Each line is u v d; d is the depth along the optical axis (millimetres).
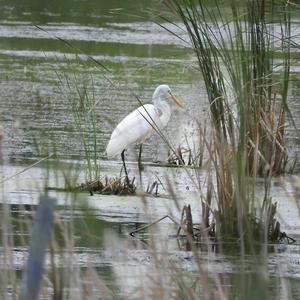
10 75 27547
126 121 17812
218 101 12609
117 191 15375
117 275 9508
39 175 14797
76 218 11984
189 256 11336
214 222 12492
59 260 8781
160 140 20469
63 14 41344
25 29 37125
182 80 27469
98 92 25000
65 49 32906
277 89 16219
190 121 20703
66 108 23172
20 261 10664
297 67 24969
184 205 12977
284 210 14148
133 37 35312
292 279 10656
